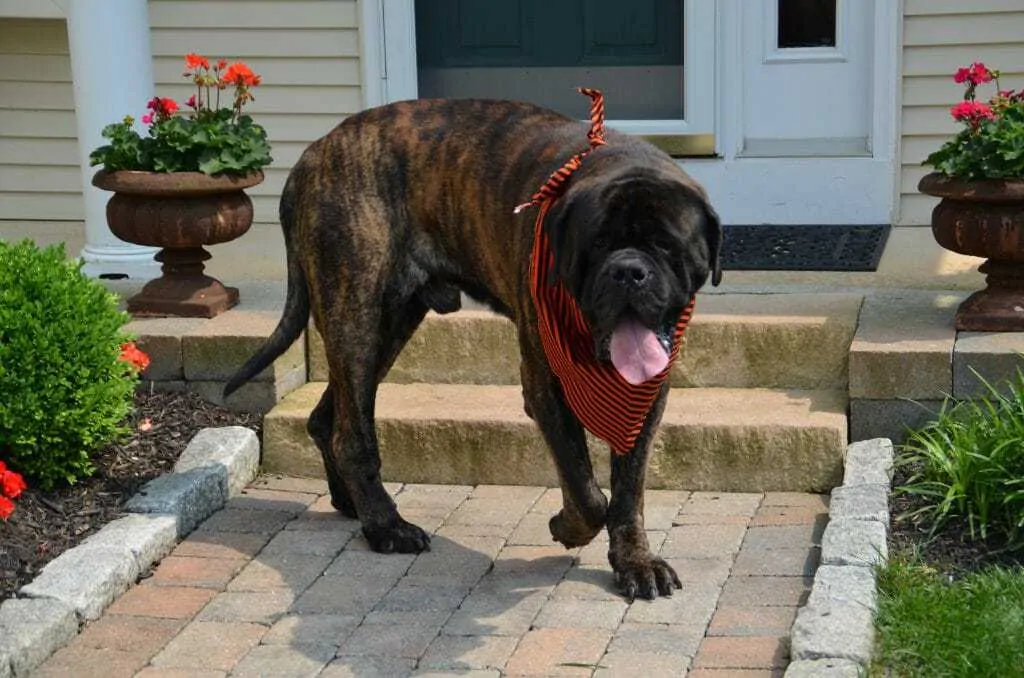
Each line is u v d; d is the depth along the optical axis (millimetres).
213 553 4883
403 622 4535
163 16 6586
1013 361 5020
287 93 6574
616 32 6434
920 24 6098
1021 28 6039
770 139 6336
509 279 4719
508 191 4668
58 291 5039
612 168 4398
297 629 4520
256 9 6535
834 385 5316
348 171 4867
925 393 5082
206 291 5637
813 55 6250
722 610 4516
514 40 6520
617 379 4398
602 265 4227
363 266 4844
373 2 6438
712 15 6242
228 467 5176
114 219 5566
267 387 5418
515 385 5492
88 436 4996
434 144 4828
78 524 4895
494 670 4324
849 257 5902
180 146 5473
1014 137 4996
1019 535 4664
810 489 5066
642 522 4668
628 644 4398
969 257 5914
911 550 4641
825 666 4160
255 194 6648
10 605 4488
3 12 6562
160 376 5484
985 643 4223
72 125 6891
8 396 4910
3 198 6996
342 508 5090
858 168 6227
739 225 6336
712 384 5387
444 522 5027
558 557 4816
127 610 4613
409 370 5539
